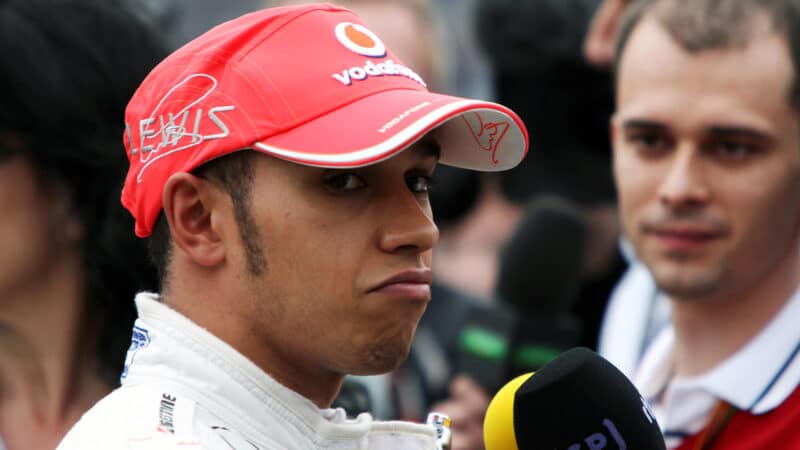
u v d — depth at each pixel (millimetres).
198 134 6688
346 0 17984
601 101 16312
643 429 7254
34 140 9617
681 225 9727
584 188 16453
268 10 7109
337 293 6523
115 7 10250
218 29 7082
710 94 9609
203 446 6285
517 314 11820
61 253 9891
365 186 6617
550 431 7180
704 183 9664
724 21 9688
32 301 9883
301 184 6520
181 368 6648
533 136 16625
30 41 9680
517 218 17062
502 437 7504
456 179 17297
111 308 10039
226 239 6684
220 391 6582
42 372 10062
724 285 9719
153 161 6871
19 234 9633
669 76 9766
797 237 9836
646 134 9922
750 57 9586
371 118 6539
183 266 6859
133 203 7113
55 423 10055
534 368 11695
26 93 9570
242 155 6621
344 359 6594
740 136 9570
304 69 6707
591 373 7285
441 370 15117
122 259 9836
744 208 9609
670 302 10352
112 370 10133
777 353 9648
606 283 16250
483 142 7246
